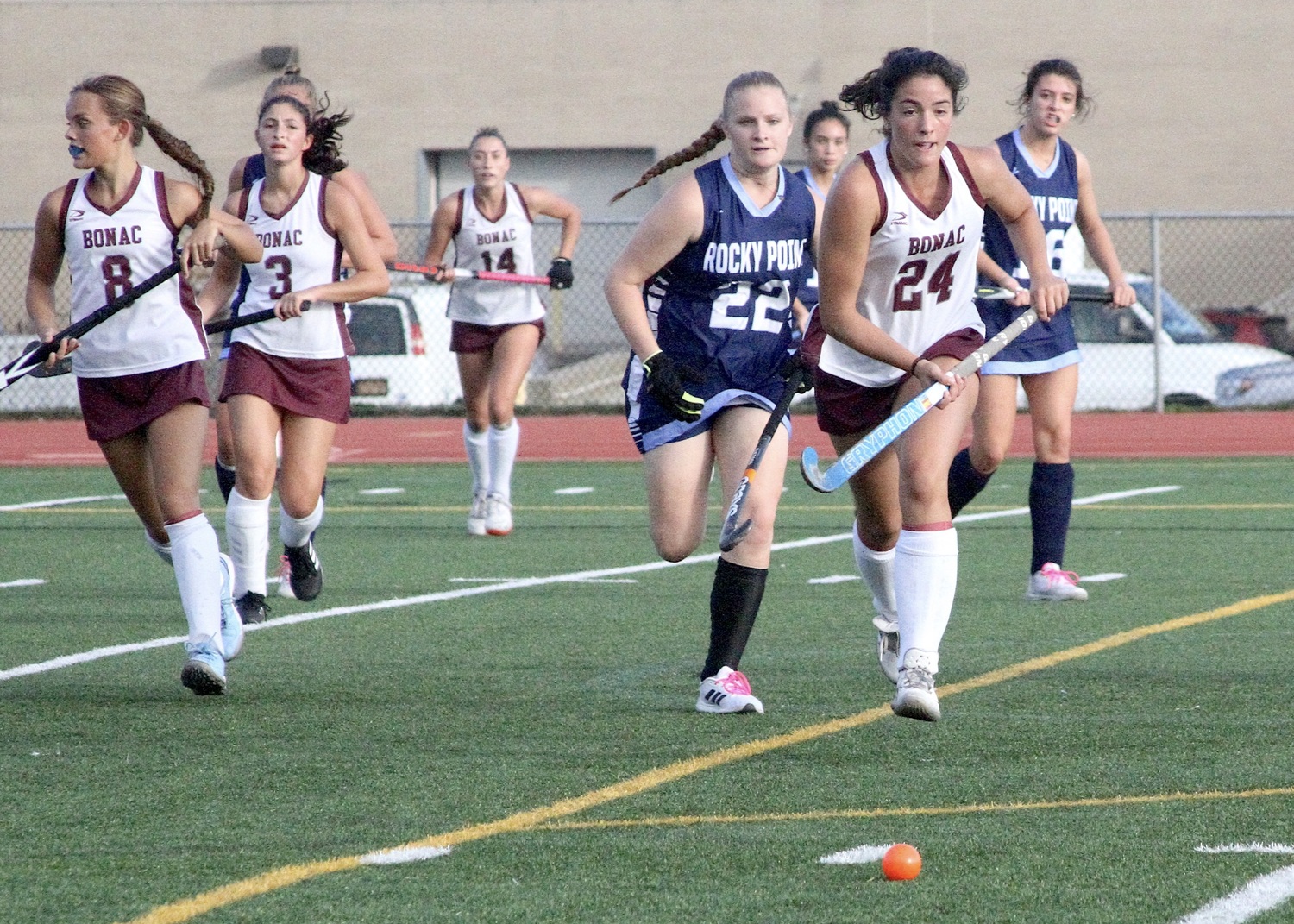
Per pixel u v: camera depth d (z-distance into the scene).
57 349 17.72
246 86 112.81
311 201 21.92
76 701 18.27
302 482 22.14
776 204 17.36
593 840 12.79
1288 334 79.62
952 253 16.56
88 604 25.64
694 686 19.02
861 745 15.91
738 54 111.06
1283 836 12.66
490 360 34.41
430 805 13.88
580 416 67.81
